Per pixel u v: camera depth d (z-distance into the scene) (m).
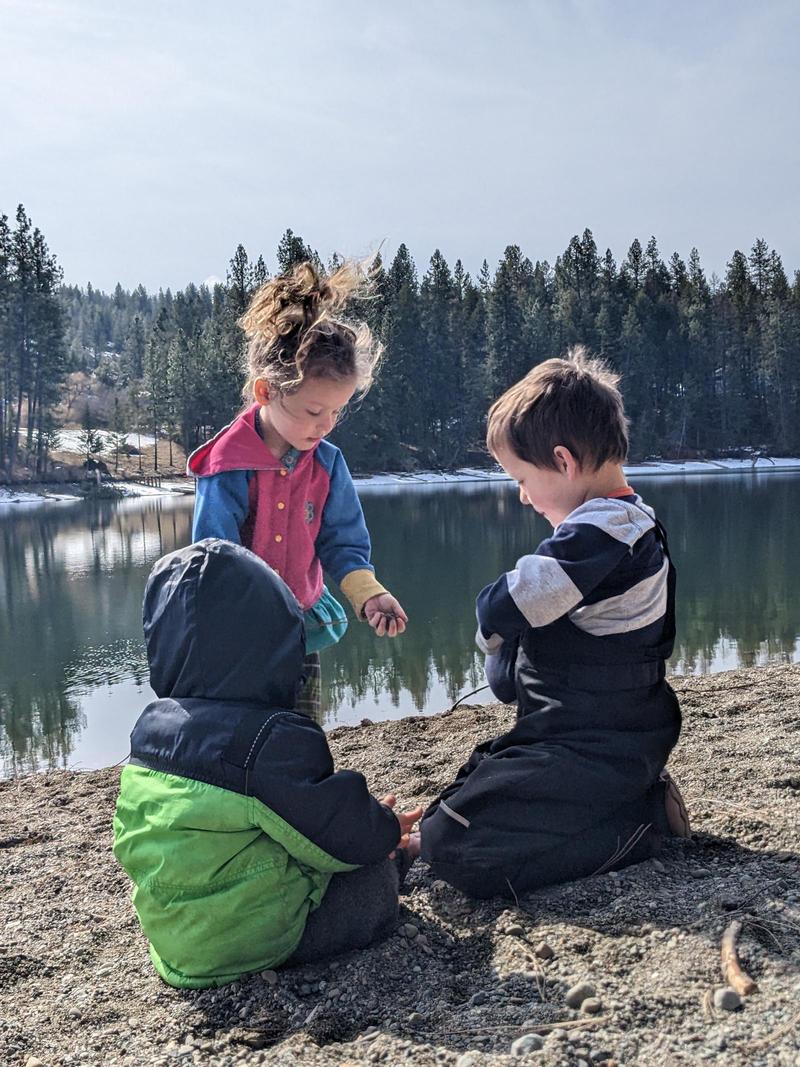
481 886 1.93
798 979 1.48
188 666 1.77
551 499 2.07
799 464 59.66
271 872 1.69
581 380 1.99
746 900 1.76
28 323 55.59
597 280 71.81
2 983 1.87
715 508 25.28
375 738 3.92
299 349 2.21
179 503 41.06
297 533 2.42
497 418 2.08
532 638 1.96
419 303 62.56
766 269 75.69
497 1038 1.45
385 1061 1.41
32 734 6.04
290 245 51.56
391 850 1.84
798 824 2.15
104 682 7.63
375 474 55.06
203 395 59.56
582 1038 1.40
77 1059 1.55
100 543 21.75
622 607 1.89
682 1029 1.40
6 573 15.99
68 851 2.67
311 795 1.69
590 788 1.89
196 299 95.19
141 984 1.81
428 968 1.72
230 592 1.76
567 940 1.71
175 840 1.70
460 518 26.19
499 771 1.92
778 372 63.72
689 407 64.00
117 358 129.38
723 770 2.68
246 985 1.70
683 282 75.44
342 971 1.73
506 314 59.62
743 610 9.54
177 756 1.72
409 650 8.21
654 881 1.91
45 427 56.19
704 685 4.49
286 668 1.79
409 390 58.50
